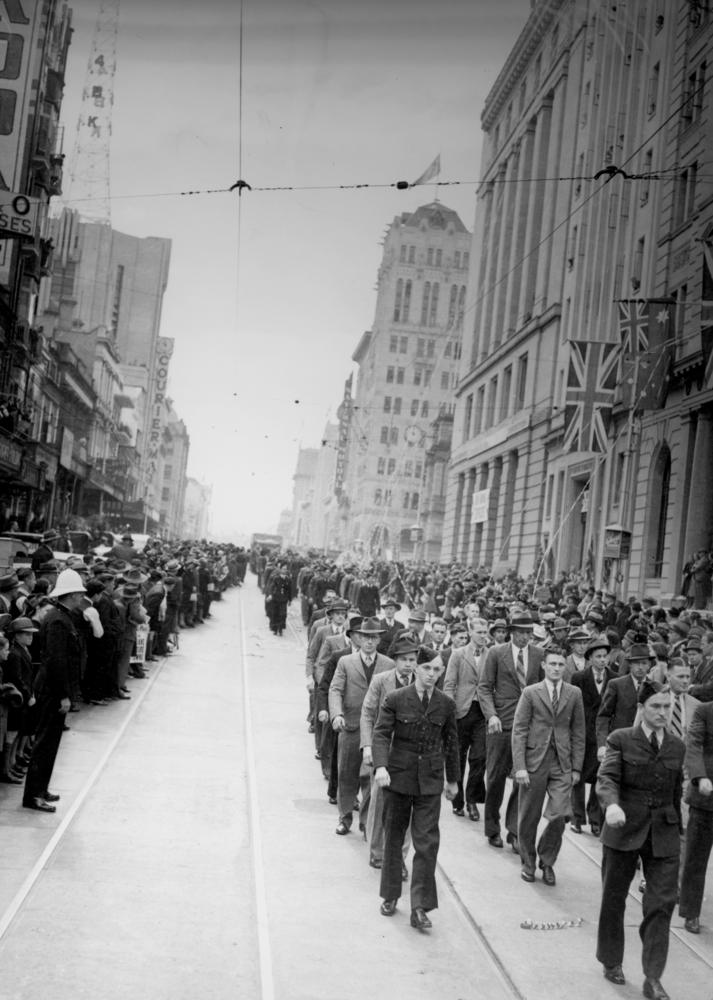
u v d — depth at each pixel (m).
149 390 108.75
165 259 114.56
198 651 23.69
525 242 56.94
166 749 12.52
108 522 65.38
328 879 8.18
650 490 30.92
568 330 45.22
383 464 116.94
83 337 63.91
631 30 38.56
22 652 10.01
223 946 6.59
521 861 9.12
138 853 8.35
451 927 7.38
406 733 7.54
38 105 31.91
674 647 13.28
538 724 8.83
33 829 8.71
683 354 28.69
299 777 11.80
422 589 42.59
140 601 16.36
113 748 12.25
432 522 84.75
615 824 6.43
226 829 9.33
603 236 40.66
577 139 46.78
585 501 39.75
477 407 65.06
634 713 9.59
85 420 60.34
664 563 29.39
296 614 38.34
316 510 193.75
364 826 9.64
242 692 17.86
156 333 114.69
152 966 6.16
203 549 42.97
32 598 13.05
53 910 6.91
